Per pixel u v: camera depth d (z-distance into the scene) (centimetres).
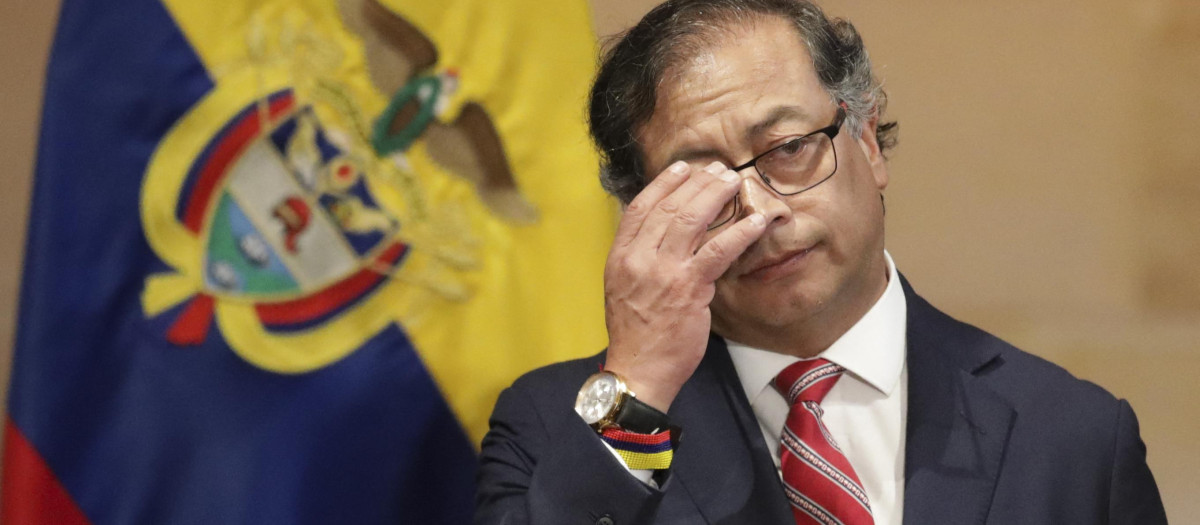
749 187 523
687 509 531
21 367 665
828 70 544
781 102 523
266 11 734
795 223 519
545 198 809
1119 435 540
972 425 537
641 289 516
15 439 661
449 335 770
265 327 720
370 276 752
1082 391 555
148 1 705
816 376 552
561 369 625
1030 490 518
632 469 506
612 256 528
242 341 712
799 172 525
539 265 799
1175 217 1087
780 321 538
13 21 1023
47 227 672
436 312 767
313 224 737
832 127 529
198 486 693
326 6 751
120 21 698
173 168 701
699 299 514
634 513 490
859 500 510
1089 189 1097
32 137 1017
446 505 757
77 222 679
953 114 1113
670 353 514
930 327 582
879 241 554
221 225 712
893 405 551
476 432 769
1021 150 1107
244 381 710
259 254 721
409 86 773
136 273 691
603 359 622
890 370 553
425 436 757
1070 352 1079
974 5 1124
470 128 793
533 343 792
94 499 672
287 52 736
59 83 684
